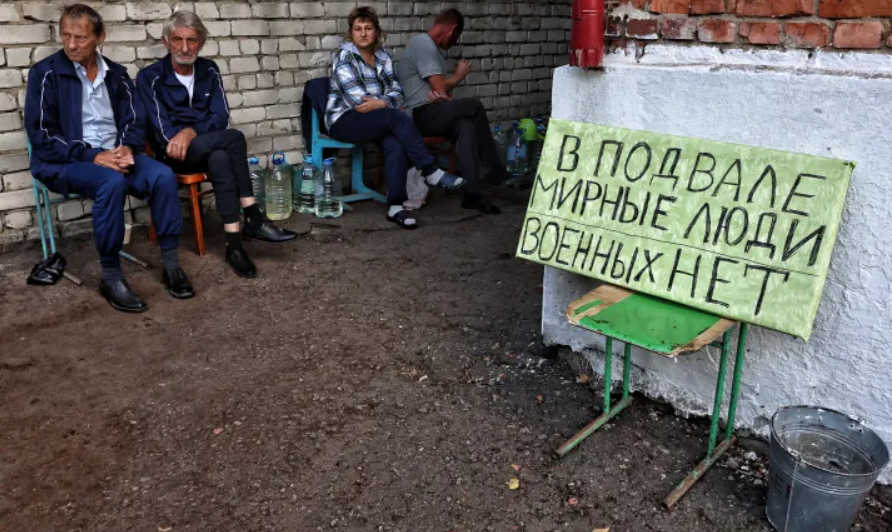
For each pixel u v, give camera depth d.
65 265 4.02
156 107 4.22
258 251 4.55
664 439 2.73
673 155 2.51
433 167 5.17
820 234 2.20
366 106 5.06
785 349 2.51
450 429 2.79
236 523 2.31
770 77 2.34
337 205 5.41
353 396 3.01
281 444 2.70
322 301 3.91
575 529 2.30
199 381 3.10
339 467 2.57
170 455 2.63
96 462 2.59
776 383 2.56
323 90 5.30
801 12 2.28
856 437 2.28
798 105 2.31
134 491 2.45
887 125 2.16
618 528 2.30
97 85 3.85
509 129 6.91
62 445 2.67
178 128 4.29
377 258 4.54
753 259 2.31
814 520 2.16
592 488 2.47
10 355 3.26
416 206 5.52
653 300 2.51
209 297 3.90
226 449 2.66
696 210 2.44
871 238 2.26
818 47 2.28
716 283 2.37
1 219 4.31
